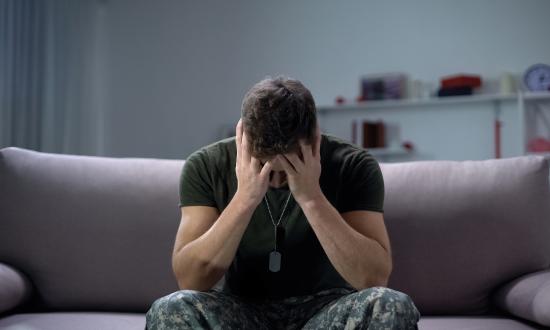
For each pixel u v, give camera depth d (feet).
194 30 17.80
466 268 5.71
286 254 4.78
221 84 17.56
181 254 4.49
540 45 14.94
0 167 6.19
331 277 4.84
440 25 15.74
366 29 16.39
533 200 5.80
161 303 3.97
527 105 14.97
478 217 5.77
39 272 5.92
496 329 4.90
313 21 16.89
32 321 5.19
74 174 6.22
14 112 15.05
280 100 4.14
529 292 5.15
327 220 4.34
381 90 15.84
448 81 15.20
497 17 15.30
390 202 5.93
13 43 14.93
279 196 4.80
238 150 4.60
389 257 4.49
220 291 4.83
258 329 4.42
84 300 5.91
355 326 3.82
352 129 16.16
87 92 17.11
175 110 17.81
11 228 5.98
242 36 17.47
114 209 6.05
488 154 15.21
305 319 4.58
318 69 16.81
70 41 16.51
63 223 5.99
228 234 4.35
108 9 18.31
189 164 4.92
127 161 6.43
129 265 5.92
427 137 15.75
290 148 4.20
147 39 18.07
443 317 5.64
